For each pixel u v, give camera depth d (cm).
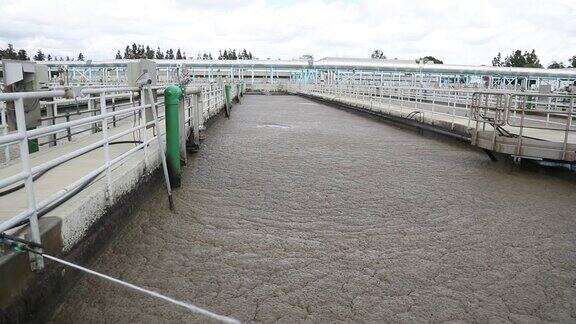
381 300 374
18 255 287
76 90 418
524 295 386
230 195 671
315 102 3525
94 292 372
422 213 601
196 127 1012
